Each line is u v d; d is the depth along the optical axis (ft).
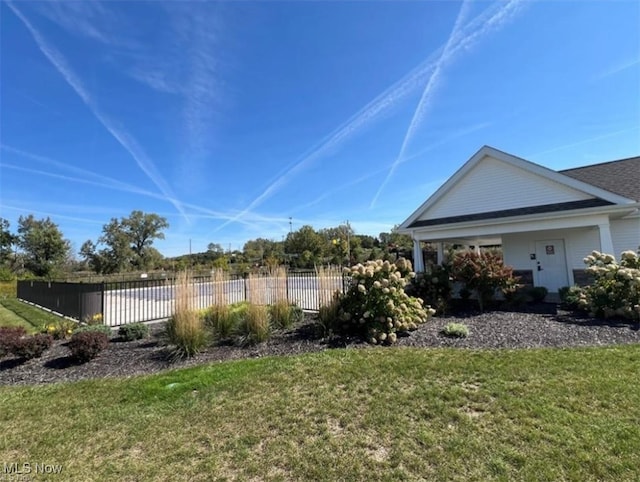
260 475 8.08
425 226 40.16
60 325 26.27
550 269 36.70
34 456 9.40
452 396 11.60
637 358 14.48
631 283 21.08
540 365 14.10
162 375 15.56
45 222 156.76
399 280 20.85
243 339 20.07
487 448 8.59
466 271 27.20
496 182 38.42
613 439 8.65
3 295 71.97
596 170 40.09
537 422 9.64
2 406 13.04
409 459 8.37
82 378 16.15
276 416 10.93
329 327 20.66
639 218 32.65
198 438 9.90
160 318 34.50
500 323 22.03
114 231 182.09
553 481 7.32
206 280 24.48
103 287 31.73
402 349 17.58
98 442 10.00
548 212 31.63
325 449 8.99
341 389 12.74
